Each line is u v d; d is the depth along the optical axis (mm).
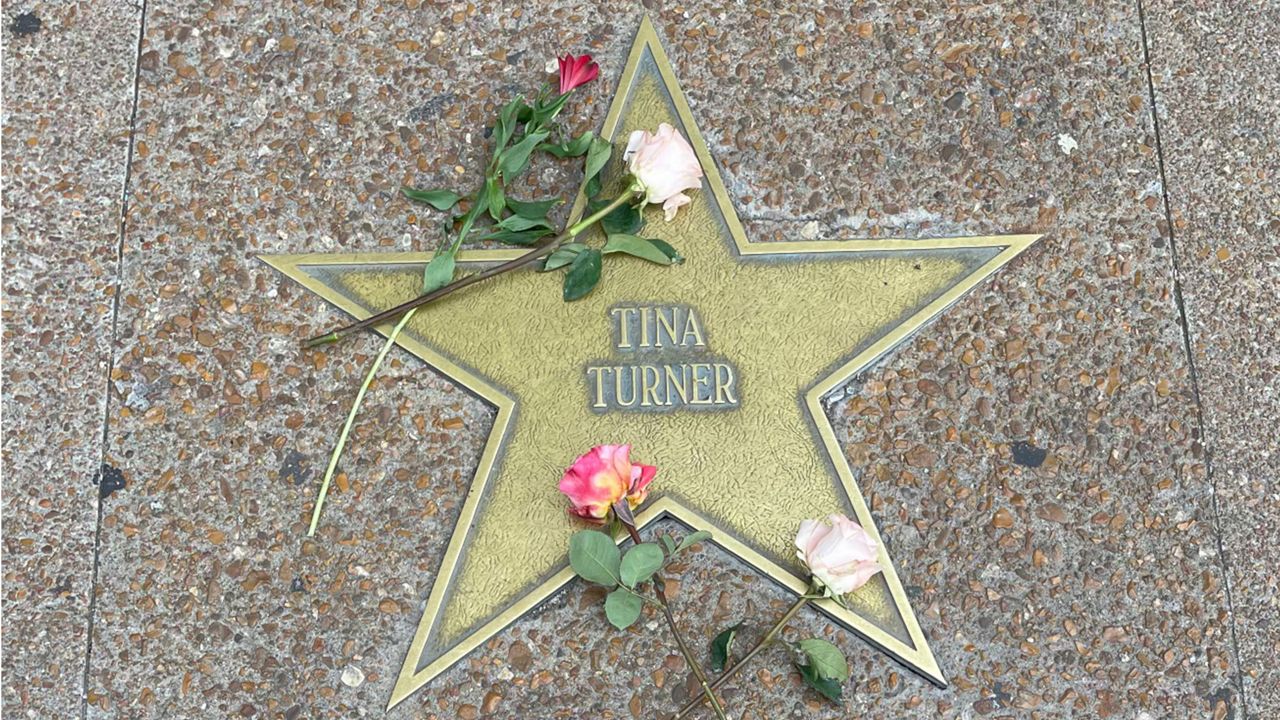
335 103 1620
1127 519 1538
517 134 1605
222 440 1510
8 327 1525
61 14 1623
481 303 1544
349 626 1459
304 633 1457
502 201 1505
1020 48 1688
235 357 1533
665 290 1559
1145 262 1620
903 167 1637
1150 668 1492
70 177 1575
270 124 1608
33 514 1479
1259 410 1584
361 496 1499
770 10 1679
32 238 1554
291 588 1470
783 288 1566
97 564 1471
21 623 1451
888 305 1569
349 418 1508
